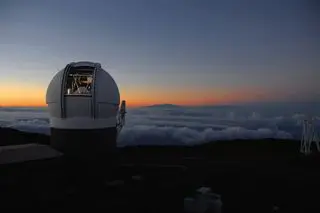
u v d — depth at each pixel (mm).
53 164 14719
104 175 15953
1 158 13398
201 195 13461
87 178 15492
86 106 15516
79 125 15508
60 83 15703
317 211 13055
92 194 14984
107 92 16000
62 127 15664
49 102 16047
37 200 13789
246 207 13781
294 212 13078
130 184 16500
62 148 15641
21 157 13883
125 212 13141
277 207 13398
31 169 13914
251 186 16641
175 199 14617
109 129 16297
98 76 16031
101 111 15773
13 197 13211
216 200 13297
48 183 14422
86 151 15531
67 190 14828
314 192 15539
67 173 15328
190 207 13234
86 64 16672
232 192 15641
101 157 15836
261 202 14258
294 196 14930
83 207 13625
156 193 15328
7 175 13148
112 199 14555
